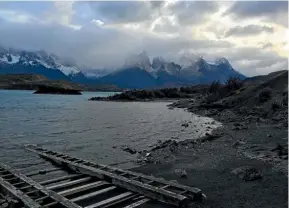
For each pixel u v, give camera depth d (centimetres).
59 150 2802
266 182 1572
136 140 3331
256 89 6375
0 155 2536
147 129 4222
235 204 1338
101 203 1366
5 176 1780
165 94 16275
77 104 10738
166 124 4781
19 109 8031
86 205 1392
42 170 2039
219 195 1455
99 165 2005
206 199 1418
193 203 1376
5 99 13325
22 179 1691
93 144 3094
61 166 2181
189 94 16875
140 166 2116
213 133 3438
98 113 6975
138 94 15350
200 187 1584
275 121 3950
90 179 1794
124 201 1427
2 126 4522
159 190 1430
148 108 8819
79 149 2842
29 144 3039
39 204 1315
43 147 2950
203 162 2109
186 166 2034
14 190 1489
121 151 2723
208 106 7269
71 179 1827
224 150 2469
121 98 14375
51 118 5769
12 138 3453
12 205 1351
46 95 19275
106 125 4694
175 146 2739
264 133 3159
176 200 1341
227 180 1662
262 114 4684
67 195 1494
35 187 1530
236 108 6006
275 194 1409
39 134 3766
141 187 1497
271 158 2045
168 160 2245
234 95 7162
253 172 1703
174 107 9225
